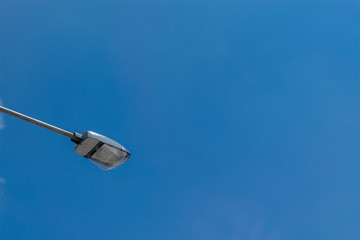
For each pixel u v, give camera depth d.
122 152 8.84
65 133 8.27
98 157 8.67
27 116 7.82
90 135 8.34
